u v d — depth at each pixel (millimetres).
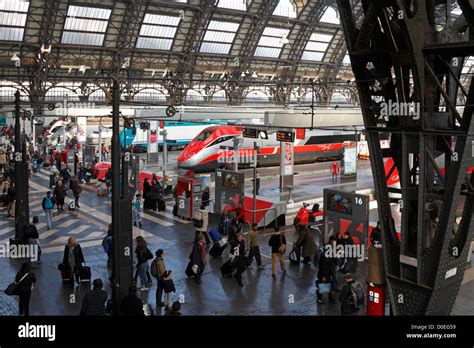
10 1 38469
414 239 8070
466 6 6895
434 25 7465
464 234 7809
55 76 44906
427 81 7457
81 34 43344
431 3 7410
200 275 14852
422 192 7398
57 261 16672
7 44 41250
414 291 7684
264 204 22812
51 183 29656
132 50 46531
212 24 48406
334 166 34219
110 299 12219
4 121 42719
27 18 40094
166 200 27328
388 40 7367
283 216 22422
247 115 29469
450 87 8312
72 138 44531
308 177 35312
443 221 7285
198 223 19125
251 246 15977
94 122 49719
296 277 15336
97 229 20953
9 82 44844
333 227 17000
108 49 45156
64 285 14367
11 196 22922
